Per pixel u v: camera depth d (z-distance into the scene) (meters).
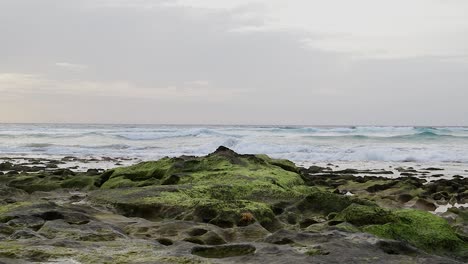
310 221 10.51
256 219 10.04
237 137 58.72
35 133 68.06
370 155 42.16
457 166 35.53
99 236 7.64
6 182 18.45
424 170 32.16
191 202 11.04
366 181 22.92
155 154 45.47
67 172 21.97
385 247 6.80
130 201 11.46
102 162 36.41
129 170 17.97
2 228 7.88
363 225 8.84
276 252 6.41
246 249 6.75
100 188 16.72
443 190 19.92
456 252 7.91
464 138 56.84
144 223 9.38
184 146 52.19
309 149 45.59
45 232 7.73
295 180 15.60
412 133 63.12
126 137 61.91
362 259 6.13
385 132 67.75
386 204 16.39
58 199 13.33
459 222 11.85
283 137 59.34
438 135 57.66
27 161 37.28
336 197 11.84
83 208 10.62
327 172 29.36
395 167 34.41
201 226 9.07
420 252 6.73
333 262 5.96
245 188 12.84
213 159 16.72
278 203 12.04
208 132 64.44
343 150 44.31
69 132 72.25
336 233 7.47
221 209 10.26
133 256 6.19
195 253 6.75
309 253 6.36
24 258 5.96
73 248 6.53
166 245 7.20
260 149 46.19
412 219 8.68
